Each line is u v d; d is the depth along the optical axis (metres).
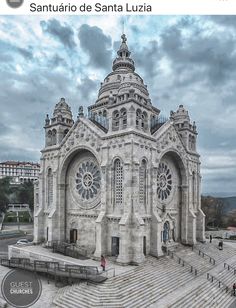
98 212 47.06
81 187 51.03
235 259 52.03
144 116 46.25
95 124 50.47
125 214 40.44
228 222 109.38
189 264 42.91
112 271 35.56
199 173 60.66
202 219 58.72
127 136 42.34
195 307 31.41
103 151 45.12
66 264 38.94
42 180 56.53
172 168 55.09
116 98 46.59
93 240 47.44
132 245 39.81
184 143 57.59
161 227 45.72
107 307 28.42
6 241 71.44
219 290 37.06
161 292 32.75
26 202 140.75
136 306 28.89
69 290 33.03
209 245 56.84
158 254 43.00
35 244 54.06
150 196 45.12
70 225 51.84
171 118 53.50
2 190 114.19
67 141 52.16
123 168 42.25
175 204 55.06
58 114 55.16
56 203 52.09
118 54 67.38
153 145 46.53
